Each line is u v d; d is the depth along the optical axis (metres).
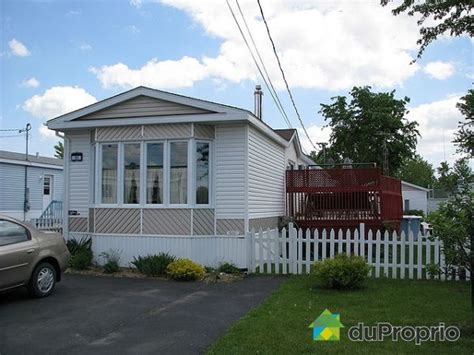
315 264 9.09
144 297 8.31
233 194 11.53
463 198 6.25
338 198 13.60
